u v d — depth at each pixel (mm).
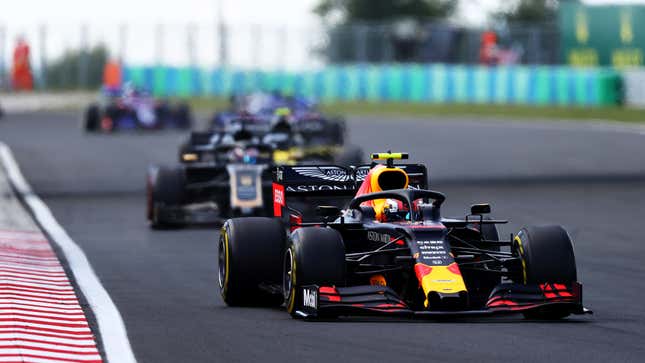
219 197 62688
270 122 88062
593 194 78688
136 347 28484
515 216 66312
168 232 59219
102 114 148875
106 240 55250
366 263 35312
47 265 44156
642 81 194125
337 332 30266
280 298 35969
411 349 27828
